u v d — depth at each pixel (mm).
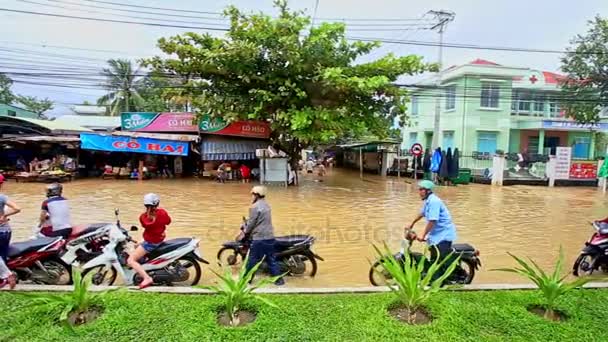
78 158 21453
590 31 23672
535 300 4867
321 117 19031
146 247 5504
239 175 21625
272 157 19844
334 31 19875
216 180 21297
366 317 4355
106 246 5750
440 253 5469
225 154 22359
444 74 28734
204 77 21359
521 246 8820
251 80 20359
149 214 5473
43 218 6074
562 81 25516
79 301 4141
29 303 4367
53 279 5664
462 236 9766
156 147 21125
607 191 20203
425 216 5535
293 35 18797
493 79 27094
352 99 21297
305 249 6418
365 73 20406
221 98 20641
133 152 21328
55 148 21766
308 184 21109
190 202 13930
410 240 5809
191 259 5801
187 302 4664
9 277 5074
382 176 26797
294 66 19375
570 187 22266
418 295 4258
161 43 19844
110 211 11836
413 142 34406
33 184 18016
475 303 4754
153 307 4504
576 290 5242
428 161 24406
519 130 29969
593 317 4480
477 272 6883
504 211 13555
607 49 23188
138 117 22625
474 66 26812
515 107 29625
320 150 41844
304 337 3932
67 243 5922
